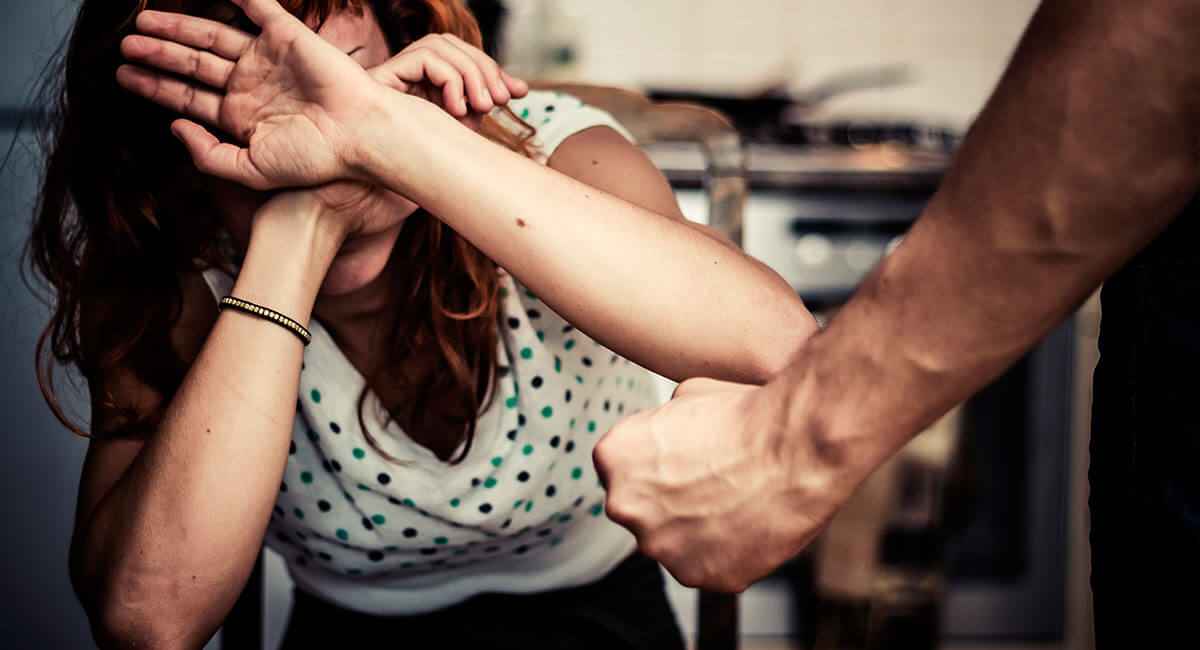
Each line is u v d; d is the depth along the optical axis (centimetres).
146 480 65
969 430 184
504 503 82
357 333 79
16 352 142
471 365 80
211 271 79
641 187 81
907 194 196
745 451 44
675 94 222
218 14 64
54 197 77
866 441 41
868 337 40
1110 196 34
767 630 193
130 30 68
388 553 86
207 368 64
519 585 91
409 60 64
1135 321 42
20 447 145
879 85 261
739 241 99
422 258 75
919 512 182
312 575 92
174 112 70
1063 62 33
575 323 53
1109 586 44
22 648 147
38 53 147
